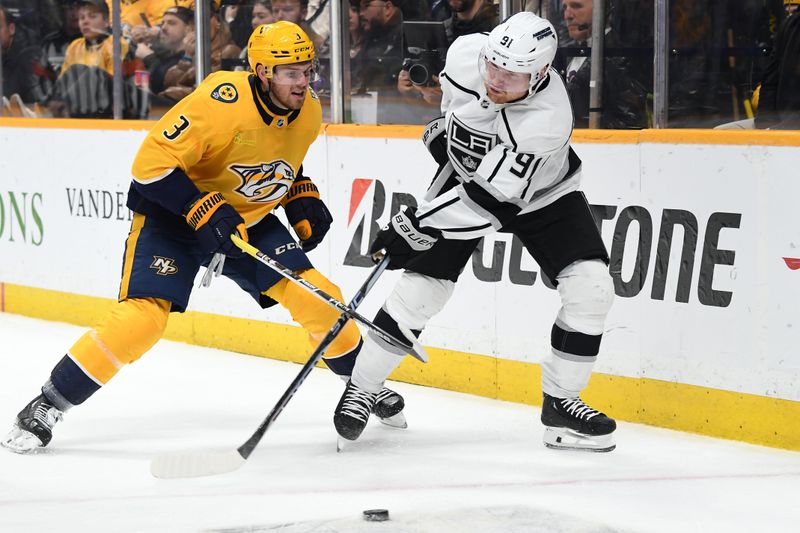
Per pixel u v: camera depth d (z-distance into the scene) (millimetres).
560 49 7457
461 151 5906
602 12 7219
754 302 6324
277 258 6512
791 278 6176
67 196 10352
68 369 6172
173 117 5961
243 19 9078
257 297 6715
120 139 9773
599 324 6109
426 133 6277
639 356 6840
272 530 4914
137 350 6199
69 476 5816
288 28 5922
